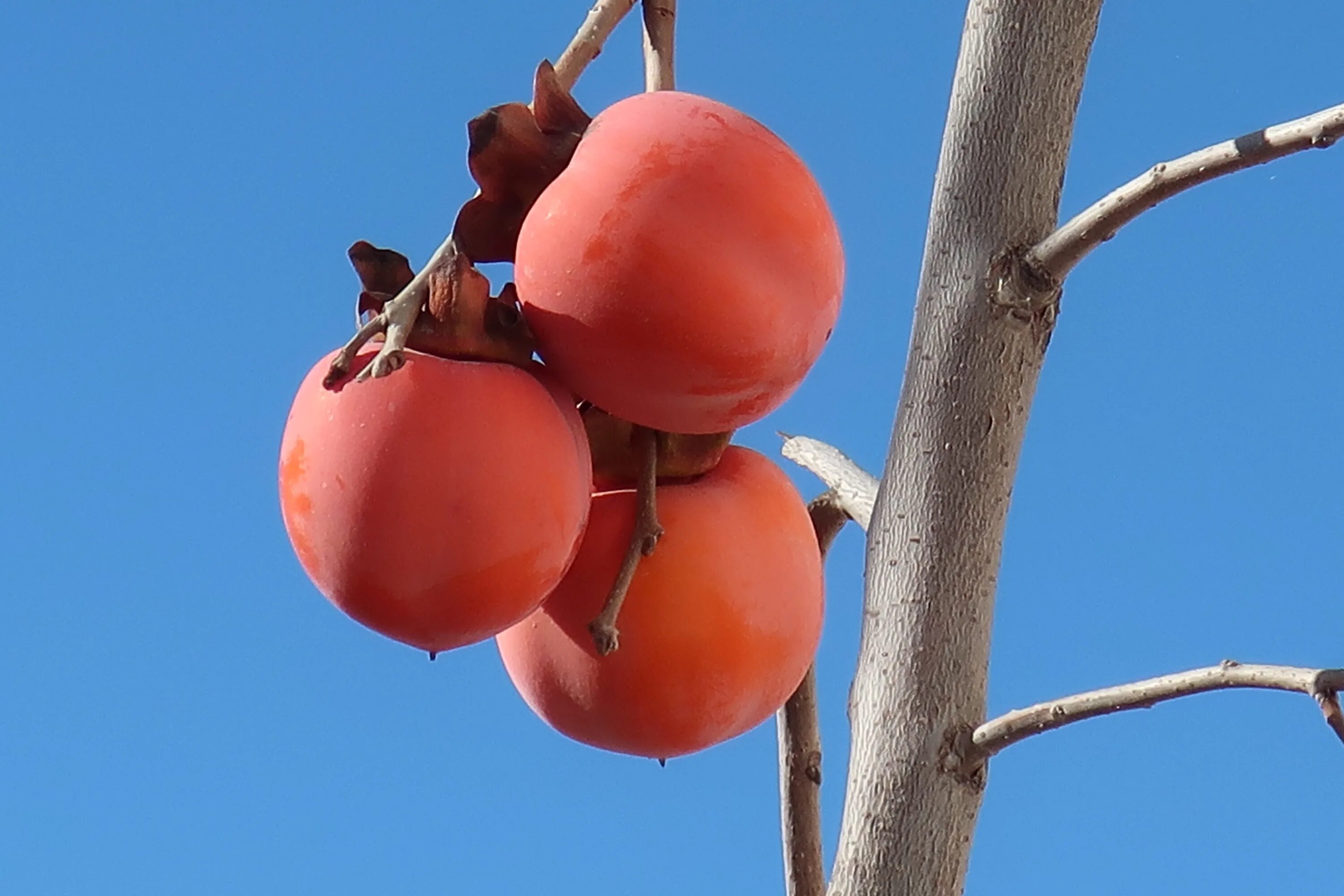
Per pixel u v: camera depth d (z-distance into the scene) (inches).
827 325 43.2
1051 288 44.6
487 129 43.2
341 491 42.6
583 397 43.4
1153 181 43.6
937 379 45.0
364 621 43.3
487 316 43.2
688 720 44.6
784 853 47.4
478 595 42.7
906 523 45.1
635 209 42.5
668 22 45.6
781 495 45.3
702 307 42.4
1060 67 45.1
